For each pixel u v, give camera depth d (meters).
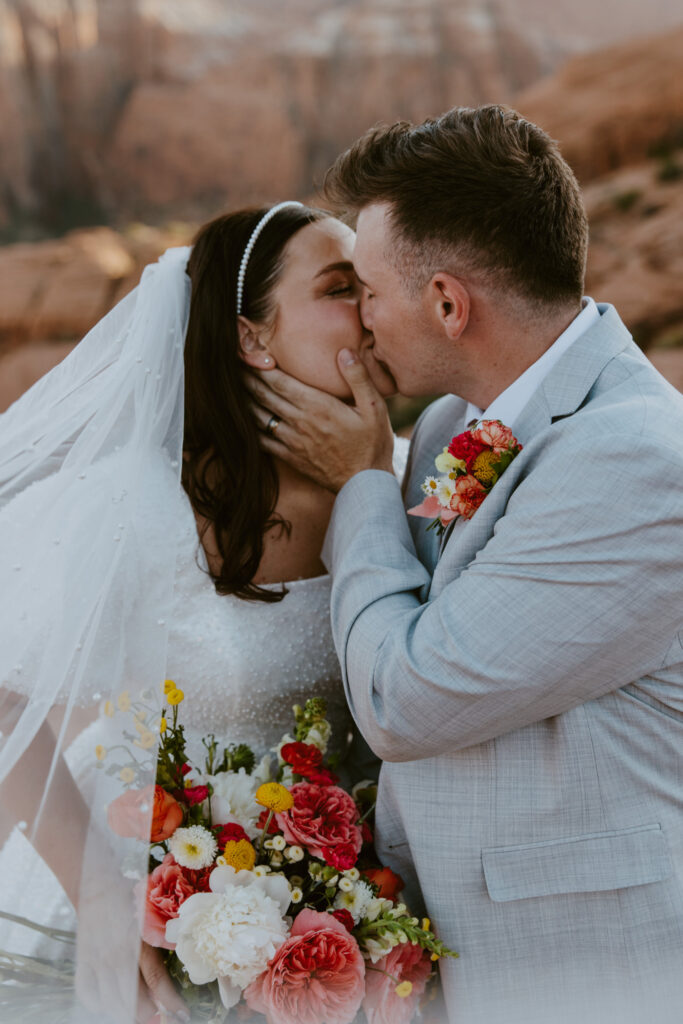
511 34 21.56
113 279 13.41
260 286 1.92
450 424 2.02
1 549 1.68
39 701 1.59
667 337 10.34
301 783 1.72
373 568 1.68
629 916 1.57
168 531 1.74
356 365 1.90
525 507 1.54
